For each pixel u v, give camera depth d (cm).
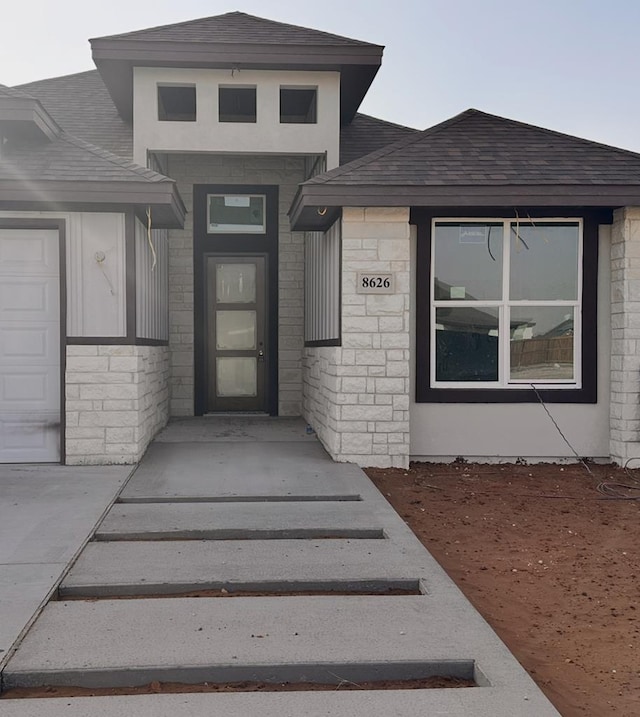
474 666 385
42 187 794
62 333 839
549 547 602
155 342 1030
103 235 842
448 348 916
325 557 551
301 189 859
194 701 353
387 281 866
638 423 880
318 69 1080
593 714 353
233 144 1086
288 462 870
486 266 916
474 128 969
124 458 848
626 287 874
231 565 532
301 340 1262
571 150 920
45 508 663
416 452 905
